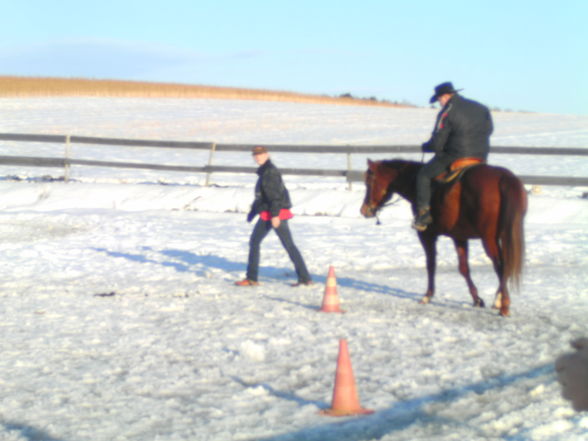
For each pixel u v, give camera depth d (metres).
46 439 4.63
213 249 13.46
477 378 5.86
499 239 8.00
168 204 19.09
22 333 7.46
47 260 12.23
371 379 5.88
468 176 8.19
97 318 8.16
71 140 22.39
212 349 6.84
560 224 15.83
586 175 24.17
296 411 5.15
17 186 20.77
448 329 7.57
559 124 53.03
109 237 14.89
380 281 10.56
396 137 39.22
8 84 62.09
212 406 5.29
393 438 4.56
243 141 36.25
